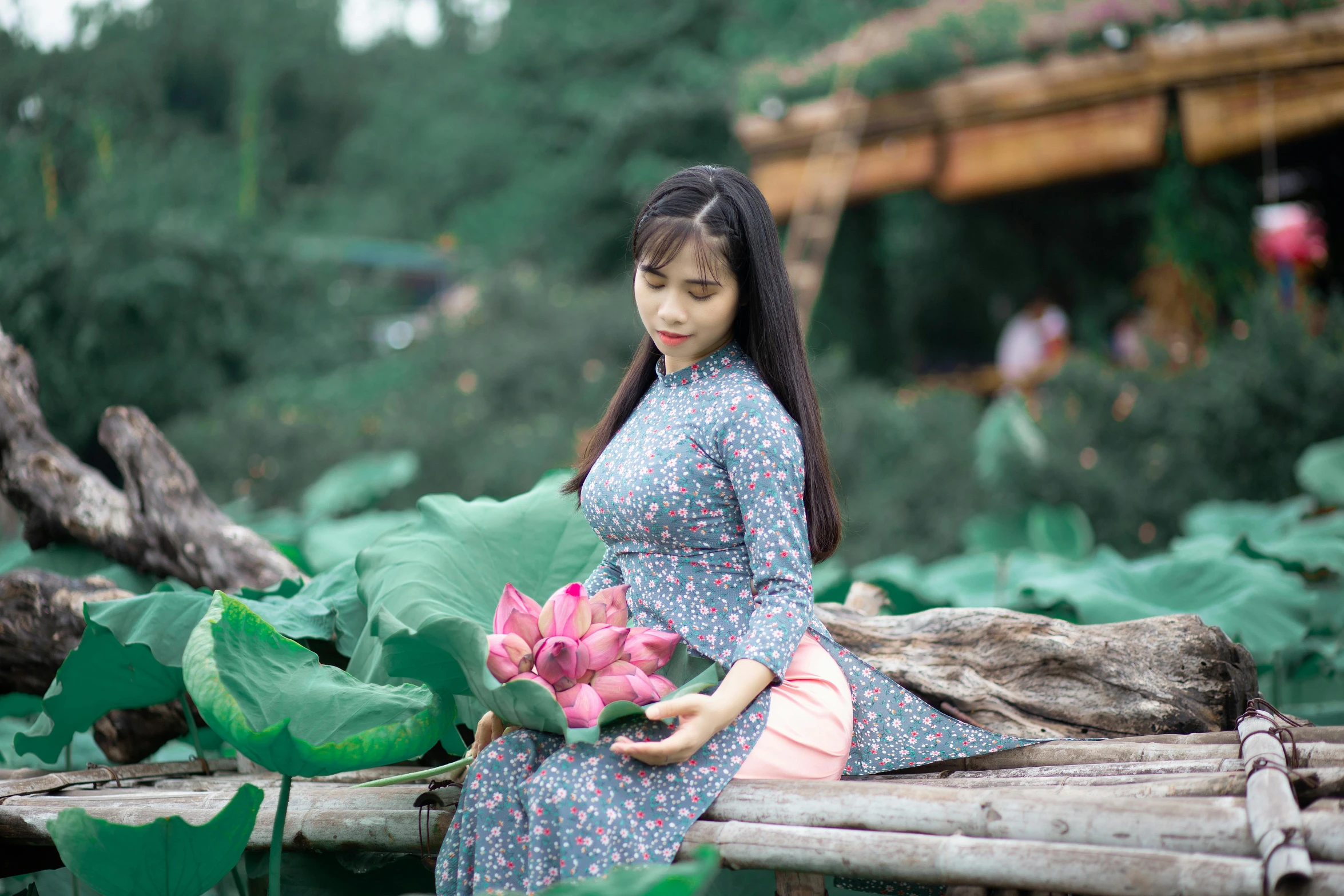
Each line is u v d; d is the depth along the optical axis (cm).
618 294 992
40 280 886
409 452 772
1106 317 1032
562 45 1661
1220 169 789
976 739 168
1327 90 679
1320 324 587
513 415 867
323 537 432
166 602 188
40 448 261
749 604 157
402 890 179
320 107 1898
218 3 1620
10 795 178
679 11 1569
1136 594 271
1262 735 149
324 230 1689
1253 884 110
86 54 1233
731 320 162
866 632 205
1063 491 561
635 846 136
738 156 1446
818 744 154
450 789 160
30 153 927
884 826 136
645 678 148
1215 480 532
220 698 140
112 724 241
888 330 1181
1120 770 157
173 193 1047
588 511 167
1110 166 771
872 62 823
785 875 144
